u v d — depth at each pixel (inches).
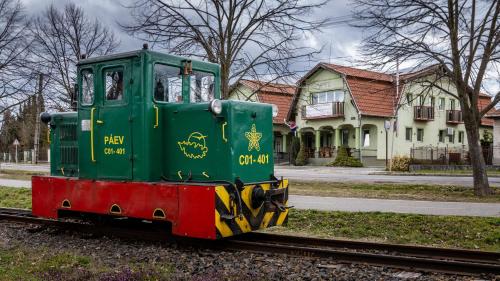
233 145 317.7
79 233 382.3
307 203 552.1
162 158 341.4
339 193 661.9
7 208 522.0
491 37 604.1
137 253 308.5
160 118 339.9
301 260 284.8
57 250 314.2
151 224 392.5
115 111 345.1
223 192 303.9
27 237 367.2
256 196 319.9
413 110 1659.7
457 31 614.9
